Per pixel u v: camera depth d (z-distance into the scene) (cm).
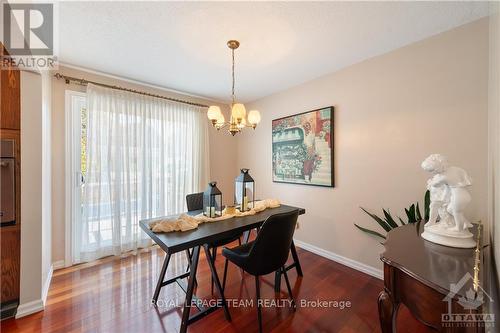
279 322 163
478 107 163
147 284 213
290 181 309
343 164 249
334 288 206
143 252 287
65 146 243
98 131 255
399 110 204
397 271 96
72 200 248
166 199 316
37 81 173
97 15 157
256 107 369
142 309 177
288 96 314
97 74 263
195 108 349
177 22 167
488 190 150
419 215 174
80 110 255
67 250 245
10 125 161
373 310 176
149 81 289
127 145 275
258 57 224
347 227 247
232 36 186
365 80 229
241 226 171
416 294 86
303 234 296
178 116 330
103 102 260
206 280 221
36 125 172
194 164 347
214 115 198
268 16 160
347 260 248
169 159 319
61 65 239
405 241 117
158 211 305
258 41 194
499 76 92
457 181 109
